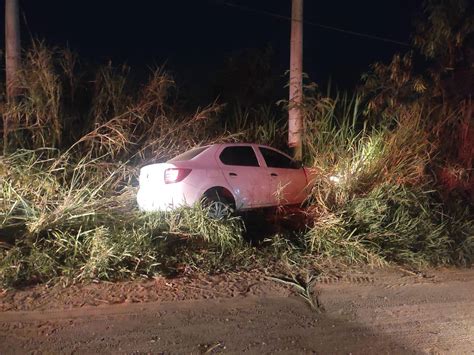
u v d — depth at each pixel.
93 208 7.65
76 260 6.92
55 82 10.36
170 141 10.98
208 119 11.45
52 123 10.14
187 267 7.29
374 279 7.41
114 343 5.10
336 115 10.84
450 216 9.68
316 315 6.00
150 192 8.73
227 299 6.38
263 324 5.68
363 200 8.63
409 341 5.36
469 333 5.59
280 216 9.75
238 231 8.12
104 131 10.46
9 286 6.36
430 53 11.56
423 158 10.16
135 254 7.06
